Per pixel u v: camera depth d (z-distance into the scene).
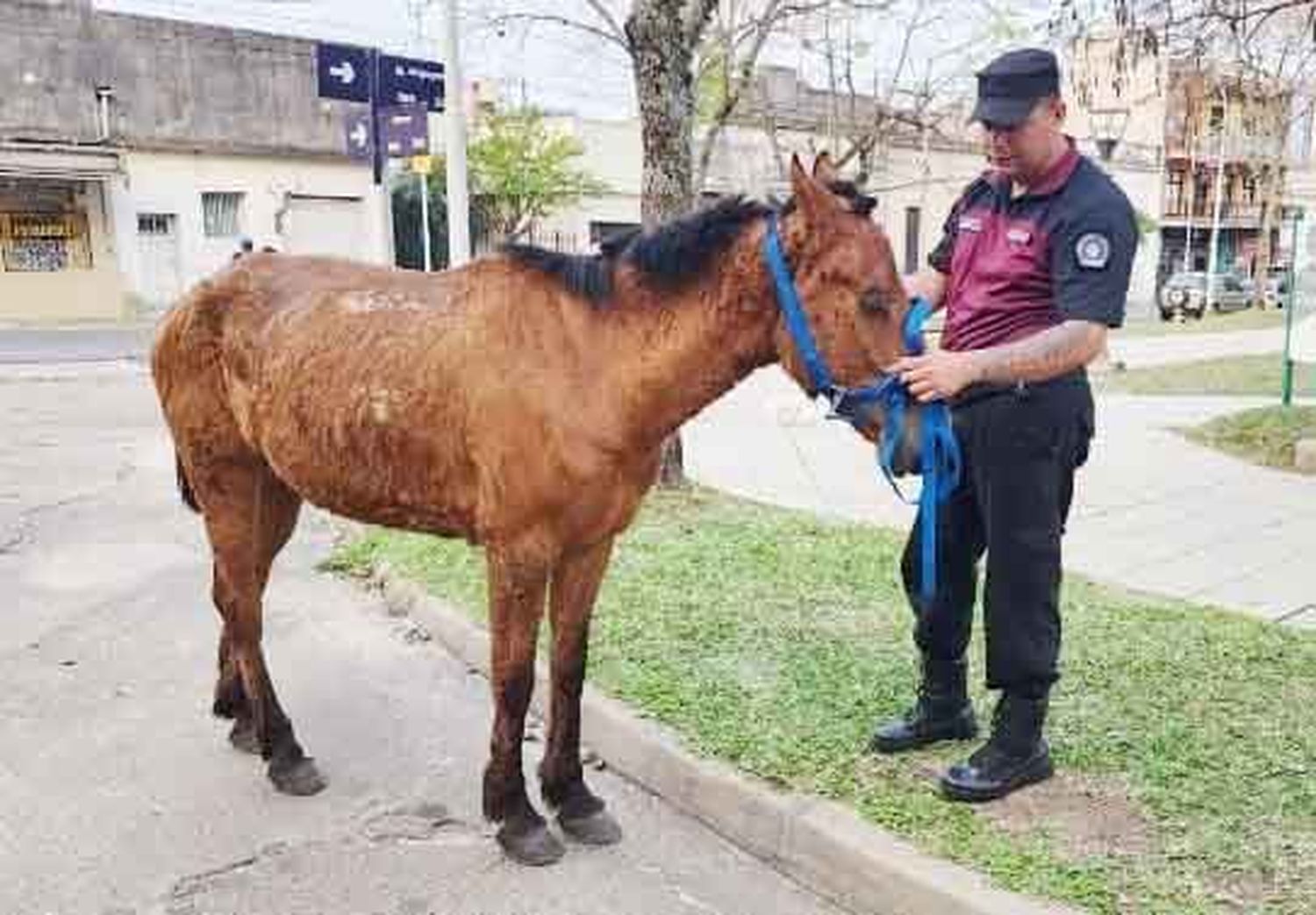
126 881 3.20
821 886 3.19
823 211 2.76
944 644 3.62
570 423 3.01
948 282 3.50
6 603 5.61
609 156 27.98
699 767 3.60
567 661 3.40
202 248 25.03
